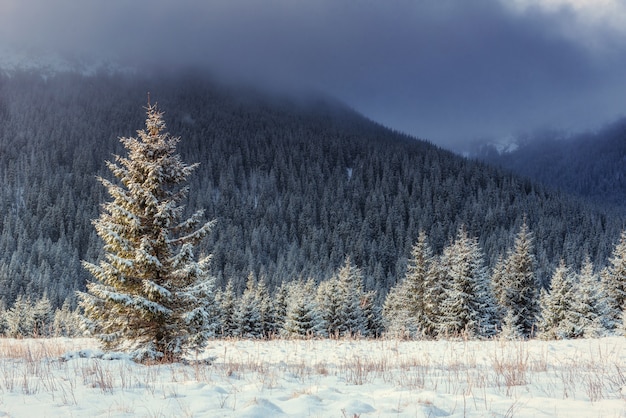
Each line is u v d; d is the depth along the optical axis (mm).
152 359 10602
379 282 107875
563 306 36188
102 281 11938
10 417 5055
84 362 9164
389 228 151625
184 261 11852
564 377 7844
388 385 7496
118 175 12219
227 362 12141
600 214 169000
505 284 44188
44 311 58094
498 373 8562
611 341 16656
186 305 11906
